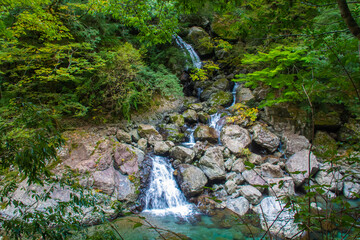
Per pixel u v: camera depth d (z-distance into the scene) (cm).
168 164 654
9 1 421
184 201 556
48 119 157
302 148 699
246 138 712
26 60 578
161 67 961
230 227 443
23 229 140
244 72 1027
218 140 752
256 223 443
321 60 416
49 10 549
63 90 727
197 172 600
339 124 767
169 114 887
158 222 464
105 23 811
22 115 152
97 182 513
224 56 1104
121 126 769
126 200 523
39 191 453
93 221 417
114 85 771
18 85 570
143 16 457
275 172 601
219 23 1099
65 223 157
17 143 137
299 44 479
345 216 106
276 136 735
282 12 189
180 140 763
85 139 637
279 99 313
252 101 878
